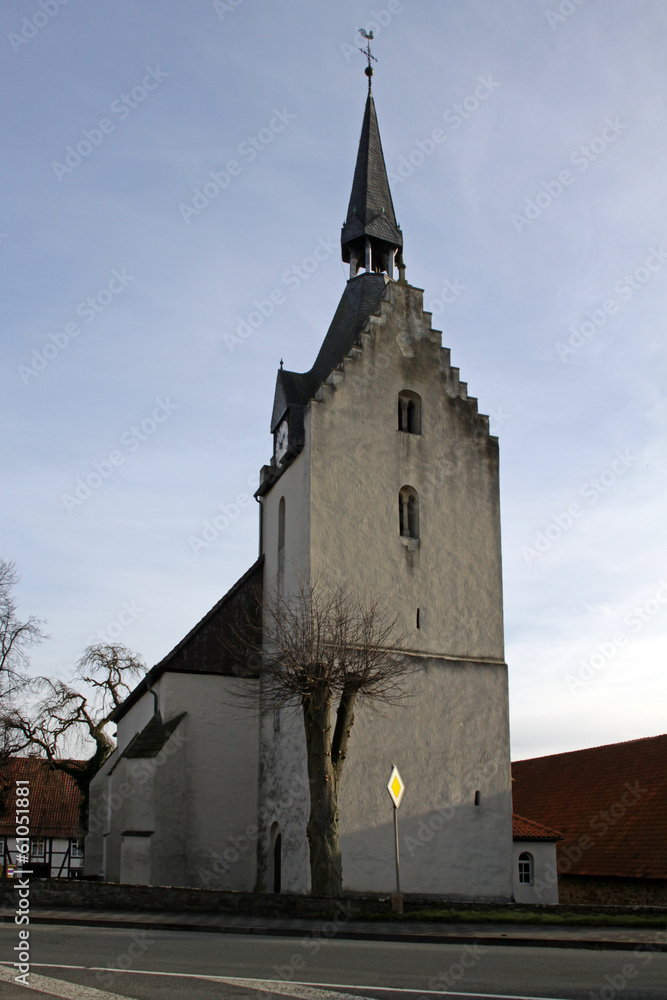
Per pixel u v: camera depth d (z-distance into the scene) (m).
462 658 30.05
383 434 31.02
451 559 30.94
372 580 29.33
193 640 32.19
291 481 31.30
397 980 11.41
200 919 19.30
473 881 28.02
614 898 34.97
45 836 47.56
